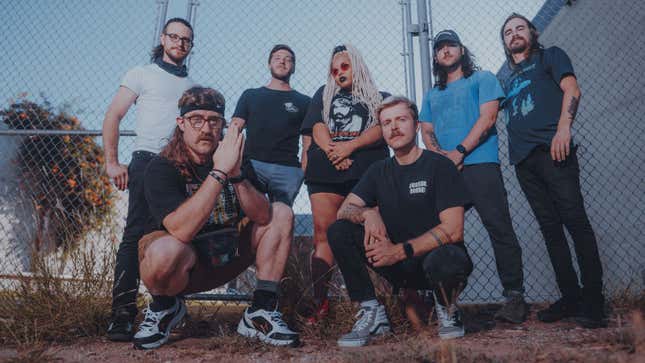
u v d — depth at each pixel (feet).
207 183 6.84
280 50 11.62
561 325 8.61
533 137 9.34
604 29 15.19
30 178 12.91
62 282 8.79
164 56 10.34
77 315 8.27
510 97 10.20
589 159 16.15
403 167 8.13
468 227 19.01
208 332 8.83
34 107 14.06
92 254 9.11
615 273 14.74
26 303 8.35
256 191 7.53
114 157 9.39
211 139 7.50
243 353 6.81
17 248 10.50
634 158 13.88
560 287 9.26
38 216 9.98
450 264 7.16
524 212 17.95
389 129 8.01
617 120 14.67
